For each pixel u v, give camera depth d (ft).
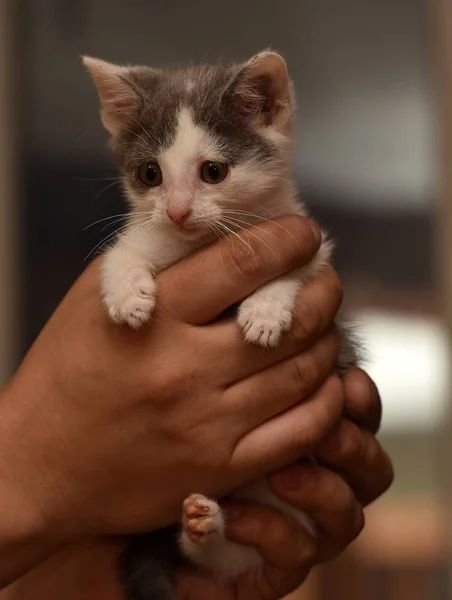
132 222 1.16
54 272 1.82
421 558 1.76
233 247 1.00
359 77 1.90
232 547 1.10
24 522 0.98
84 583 1.12
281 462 1.01
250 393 0.99
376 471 1.11
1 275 1.77
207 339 0.98
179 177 1.10
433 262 1.80
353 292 1.82
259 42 1.92
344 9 1.90
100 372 0.97
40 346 1.04
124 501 0.99
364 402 1.10
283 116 1.16
